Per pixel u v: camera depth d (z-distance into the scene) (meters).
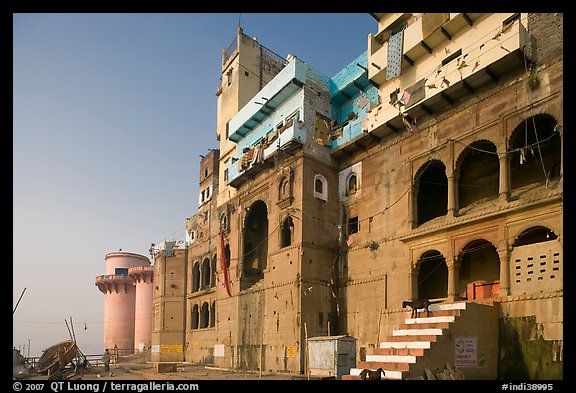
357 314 29.17
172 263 54.09
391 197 28.28
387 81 29.95
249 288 35.53
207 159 51.50
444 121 25.67
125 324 78.38
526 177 25.05
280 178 33.38
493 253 25.56
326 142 33.22
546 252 19.72
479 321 19.81
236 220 38.97
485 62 22.86
